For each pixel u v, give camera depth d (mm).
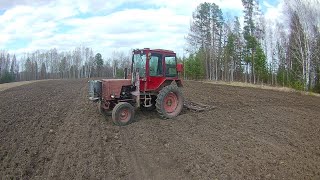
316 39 33281
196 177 6379
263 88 27812
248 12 44656
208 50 50844
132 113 10867
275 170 6691
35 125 10695
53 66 94250
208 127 10133
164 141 8734
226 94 20391
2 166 6984
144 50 11391
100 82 11680
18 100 17062
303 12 31891
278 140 8859
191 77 48875
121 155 7785
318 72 33438
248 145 8266
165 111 11414
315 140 8969
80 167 6957
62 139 8984
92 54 93312
